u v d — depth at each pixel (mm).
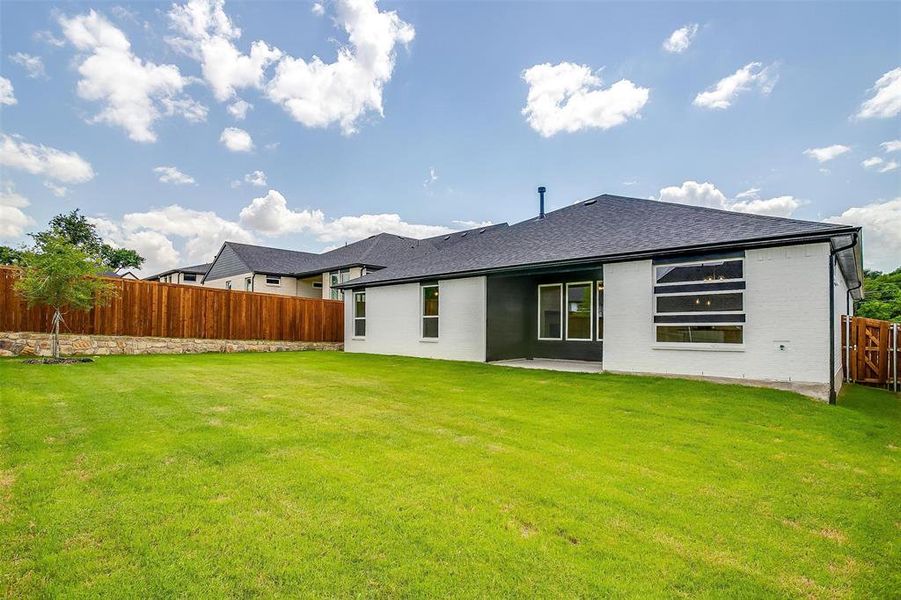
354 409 6332
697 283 8719
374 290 15844
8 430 4773
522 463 4266
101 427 4988
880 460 4707
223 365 11039
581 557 2705
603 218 12703
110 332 12602
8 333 10914
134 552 2598
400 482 3713
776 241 7730
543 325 13164
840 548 2939
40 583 2307
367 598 2270
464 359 12719
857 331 10422
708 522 3221
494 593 2340
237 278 27656
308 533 2857
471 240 16625
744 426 5828
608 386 8305
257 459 4129
